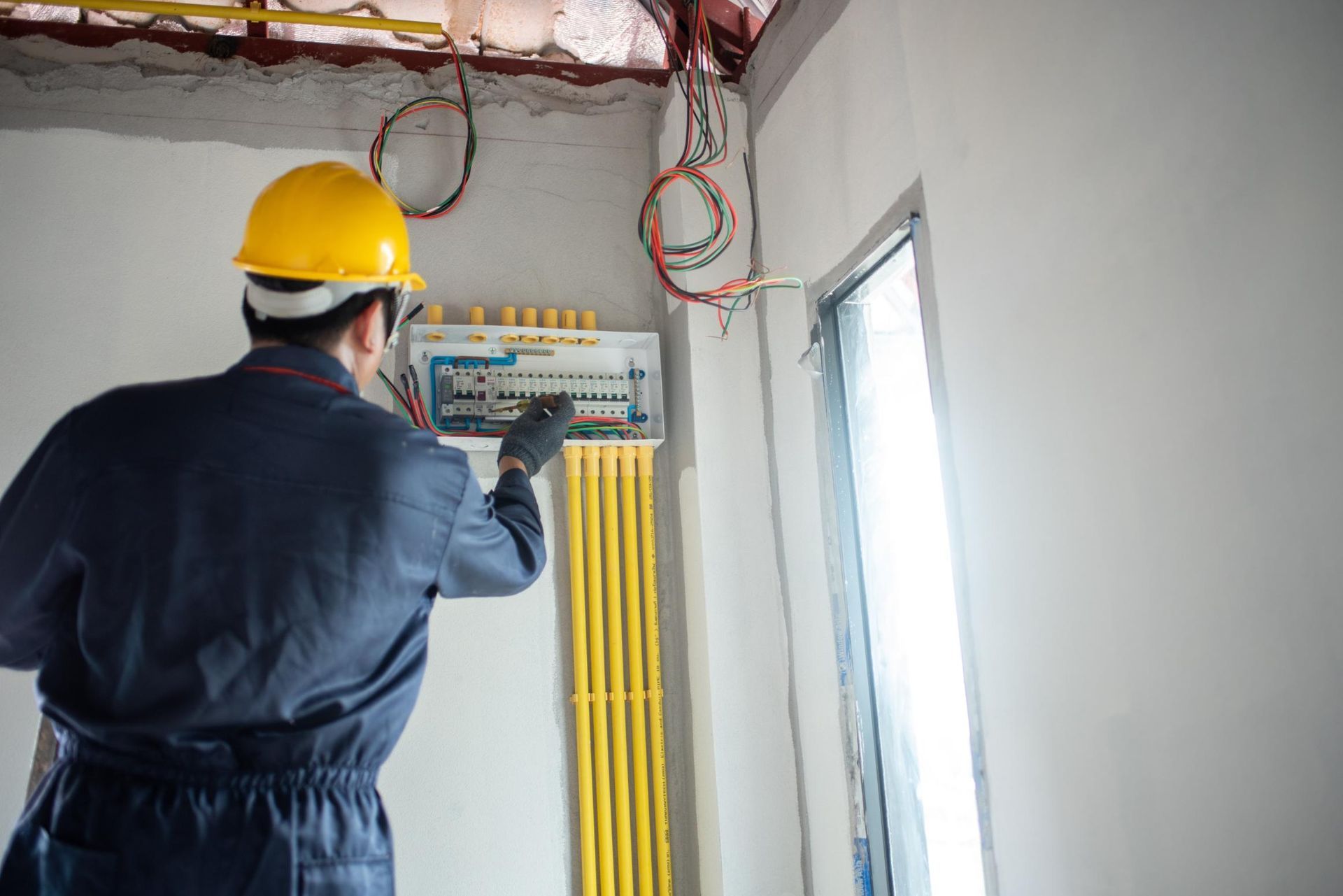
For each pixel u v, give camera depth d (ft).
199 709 3.02
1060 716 4.11
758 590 7.55
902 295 6.63
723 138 8.01
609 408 8.07
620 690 7.63
